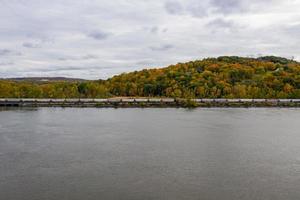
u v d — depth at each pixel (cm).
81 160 3434
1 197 2542
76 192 2622
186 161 3431
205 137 4656
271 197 2556
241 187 2739
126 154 3688
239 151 3869
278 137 4703
